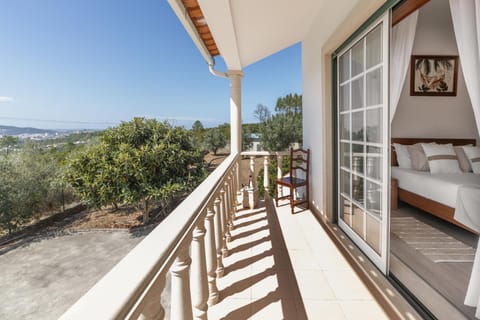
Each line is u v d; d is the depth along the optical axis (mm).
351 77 2354
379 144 1860
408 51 2377
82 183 5434
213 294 1591
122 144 5531
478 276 1253
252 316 1490
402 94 3750
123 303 485
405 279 1700
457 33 1274
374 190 1956
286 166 5934
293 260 2152
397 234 2504
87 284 3039
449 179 2588
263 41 3451
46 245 4297
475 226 2102
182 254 944
